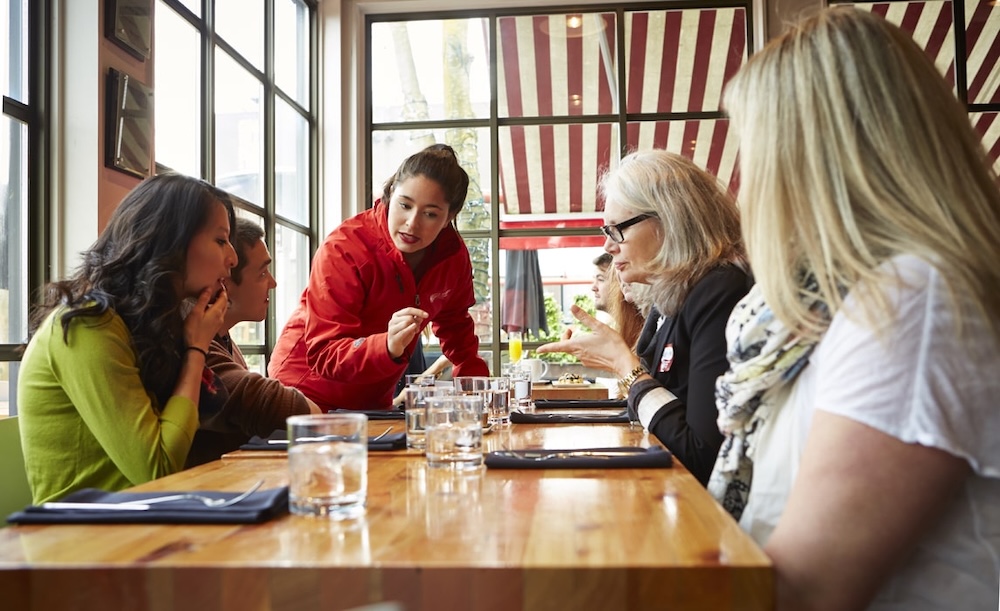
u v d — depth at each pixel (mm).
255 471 1122
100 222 2967
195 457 1820
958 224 792
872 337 736
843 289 814
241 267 2117
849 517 709
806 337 861
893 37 865
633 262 1763
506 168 6453
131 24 3174
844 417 731
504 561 633
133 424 1394
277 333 5289
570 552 659
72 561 657
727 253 1642
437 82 6422
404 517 812
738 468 1032
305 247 6004
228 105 4492
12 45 2836
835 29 883
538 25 6355
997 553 793
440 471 1114
